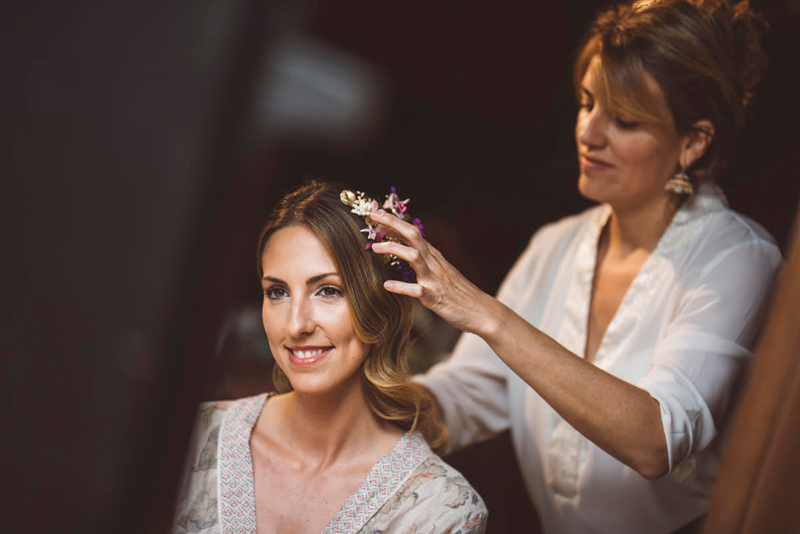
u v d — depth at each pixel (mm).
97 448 414
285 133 973
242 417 1286
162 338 410
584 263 1618
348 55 4957
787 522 864
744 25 1373
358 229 1149
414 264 1033
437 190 5707
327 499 1195
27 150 403
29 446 415
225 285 430
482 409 1706
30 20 400
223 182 413
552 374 1105
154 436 426
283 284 1147
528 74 5156
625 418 1124
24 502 417
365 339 1159
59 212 406
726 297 1335
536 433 1606
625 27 1330
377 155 5516
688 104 1339
